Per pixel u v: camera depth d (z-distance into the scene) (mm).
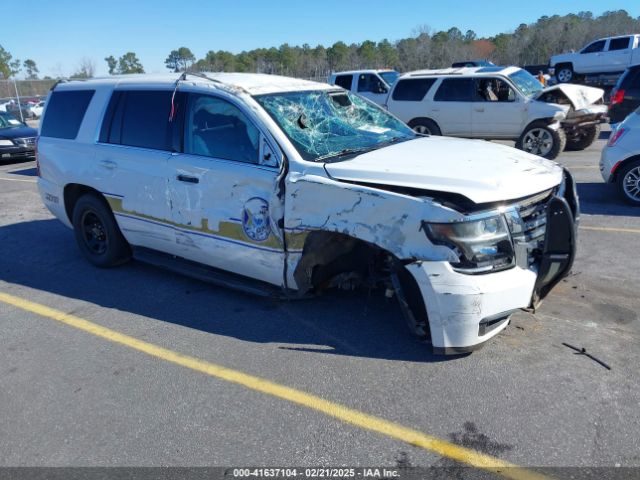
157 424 3217
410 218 3441
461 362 3680
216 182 4398
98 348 4152
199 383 3617
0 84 30766
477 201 3328
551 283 3766
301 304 4684
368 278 4219
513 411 3162
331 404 3322
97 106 5488
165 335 4293
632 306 4375
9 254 6633
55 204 6004
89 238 5930
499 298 3365
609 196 8055
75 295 5199
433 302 3404
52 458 2982
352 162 3904
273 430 3117
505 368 3584
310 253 3955
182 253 4941
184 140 4719
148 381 3668
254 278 4508
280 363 3799
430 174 3568
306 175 3883
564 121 11672
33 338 4371
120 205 5254
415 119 12922
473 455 2850
